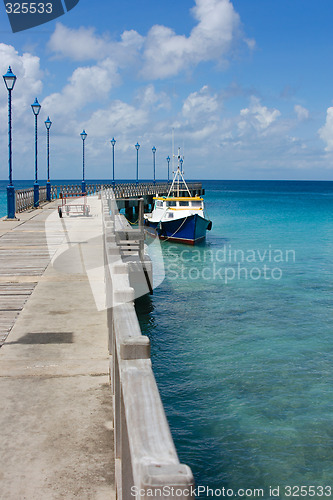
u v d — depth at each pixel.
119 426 3.37
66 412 4.20
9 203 21.89
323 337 11.48
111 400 4.44
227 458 6.58
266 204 91.12
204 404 8.09
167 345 10.96
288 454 6.68
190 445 6.88
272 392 8.52
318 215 60.75
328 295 15.84
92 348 5.76
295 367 9.63
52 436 3.81
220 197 129.00
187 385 8.80
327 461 6.54
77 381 4.85
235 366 9.69
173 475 1.52
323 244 30.72
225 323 12.63
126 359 2.72
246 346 10.87
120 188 52.97
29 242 14.88
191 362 9.92
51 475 3.30
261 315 13.41
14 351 5.65
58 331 6.42
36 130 30.75
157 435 1.85
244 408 7.94
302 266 21.78
